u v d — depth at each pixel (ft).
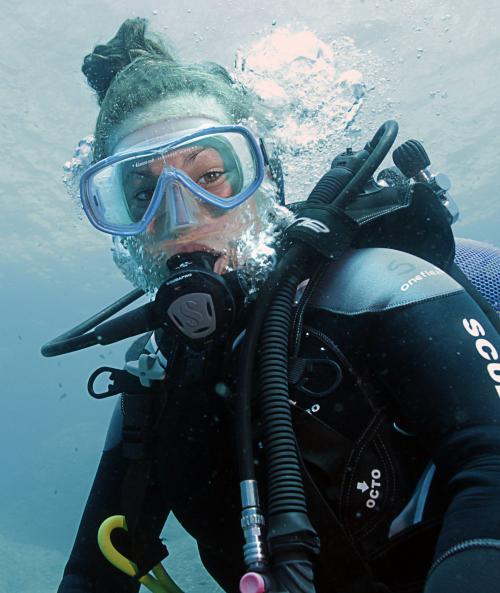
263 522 1.06
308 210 1.46
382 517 1.25
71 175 2.00
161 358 1.56
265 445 1.13
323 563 1.19
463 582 0.86
